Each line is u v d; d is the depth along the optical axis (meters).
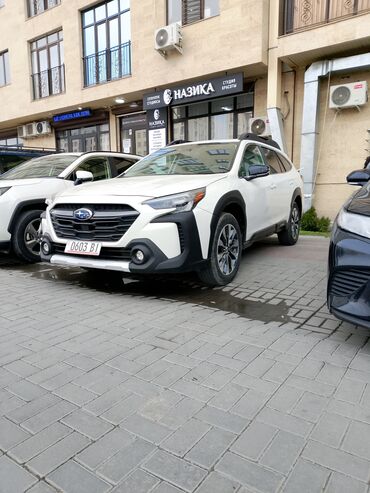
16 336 3.30
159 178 4.65
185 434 2.05
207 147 5.55
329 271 2.95
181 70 12.26
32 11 17.11
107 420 2.18
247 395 2.38
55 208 4.54
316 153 11.07
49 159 7.12
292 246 7.25
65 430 2.10
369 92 10.27
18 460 1.89
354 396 2.36
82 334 3.31
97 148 16.86
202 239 4.02
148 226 3.85
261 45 10.70
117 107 15.53
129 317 3.68
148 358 2.86
